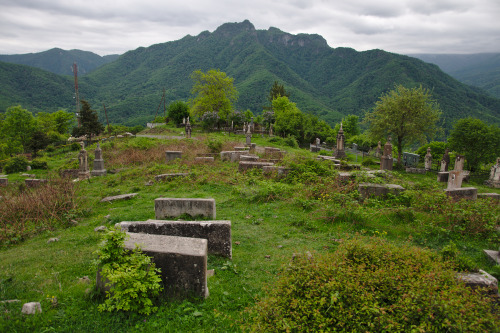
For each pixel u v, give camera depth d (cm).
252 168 1617
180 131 4619
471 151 3238
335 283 409
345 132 6228
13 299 514
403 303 380
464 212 850
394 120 3256
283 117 4875
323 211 956
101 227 914
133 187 1445
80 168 1911
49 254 728
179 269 507
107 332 430
